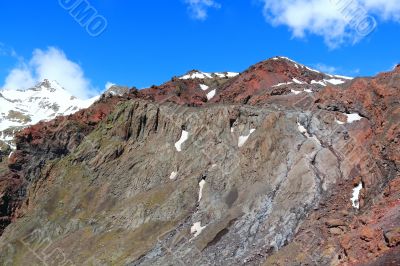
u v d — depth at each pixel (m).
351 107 74.88
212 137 86.50
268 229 60.94
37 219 94.69
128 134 102.25
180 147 90.19
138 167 92.81
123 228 80.06
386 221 44.88
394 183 51.62
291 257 51.66
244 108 86.50
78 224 88.31
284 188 66.50
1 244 94.06
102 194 92.12
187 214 75.00
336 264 45.03
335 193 60.69
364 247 43.44
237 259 58.34
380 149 60.59
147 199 81.94
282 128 76.62
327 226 53.47
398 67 76.56
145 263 67.69
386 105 68.88
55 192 99.19
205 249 64.44
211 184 78.00
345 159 65.38
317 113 76.62
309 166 66.44
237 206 70.19
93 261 74.88
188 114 95.00
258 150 76.31
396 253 38.91
